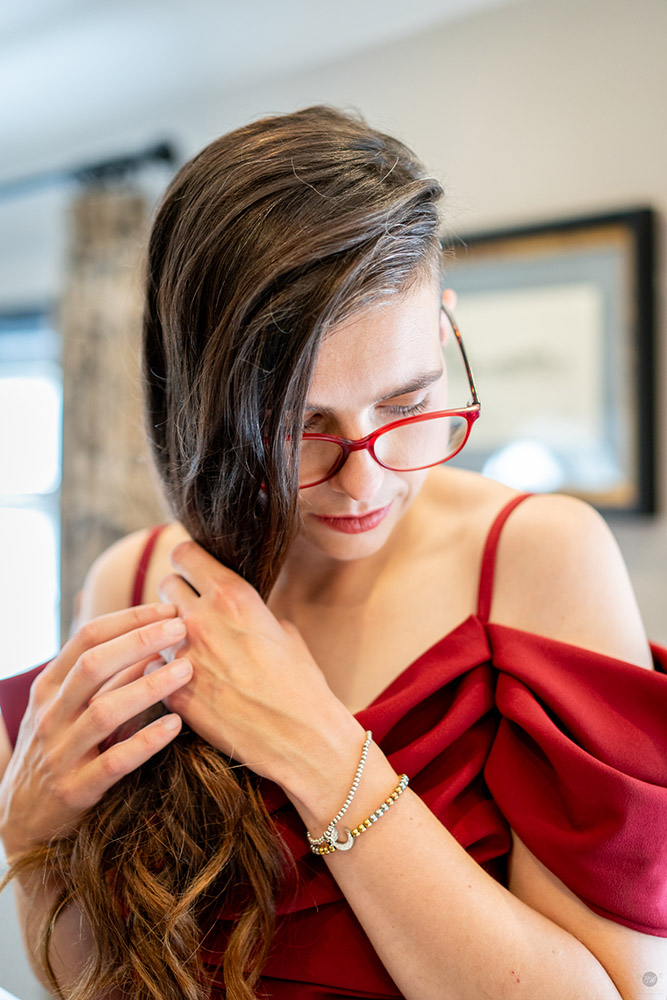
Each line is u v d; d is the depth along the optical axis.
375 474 0.67
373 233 0.60
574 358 1.78
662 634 1.71
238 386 0.64
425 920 0.62
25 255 2.86
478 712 0.75
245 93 2.29
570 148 1.81
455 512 0.89
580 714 0.70
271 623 0.75
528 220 1.86
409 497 0.76
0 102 2.38
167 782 0.75
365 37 2.04
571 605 0.76
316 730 0.67
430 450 0.72
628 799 0.63
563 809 0.68
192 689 0.74
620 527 1.75
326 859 0.66
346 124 0.72
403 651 0.82
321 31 2.02
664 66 1.71
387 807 0.65
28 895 0.78
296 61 2.16
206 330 0.66
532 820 0.68
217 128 2.34
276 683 0.70
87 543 2.38
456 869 0.64
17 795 0.77
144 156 2.38
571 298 1.79
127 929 0.70
